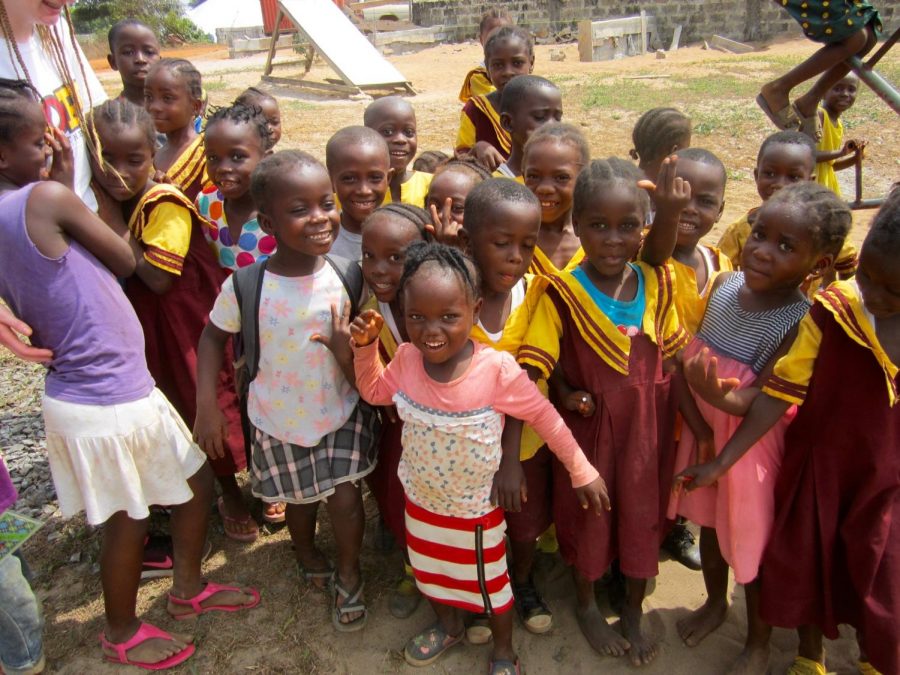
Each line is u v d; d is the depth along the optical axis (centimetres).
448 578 270
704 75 1627
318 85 1653
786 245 245
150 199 306
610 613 307
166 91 388
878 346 225
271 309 273
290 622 307
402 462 267
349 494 292
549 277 265
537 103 367
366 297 293
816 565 253
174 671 288
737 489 262
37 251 245
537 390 250
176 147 408
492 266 252
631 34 2177
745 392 256
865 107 1166
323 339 275
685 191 248
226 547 351
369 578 330
